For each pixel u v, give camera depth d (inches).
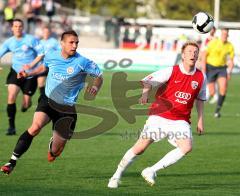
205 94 875.4
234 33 3117.6
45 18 3959.2
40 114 900.6
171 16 4931.1
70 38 895.1
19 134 1349.7
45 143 1246.9
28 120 1574.8
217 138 1389.0
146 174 873.5
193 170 1024.9
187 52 848.9
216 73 1800.0
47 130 1422.2
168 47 3248.0
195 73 858.8
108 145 1253.1
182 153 855.1
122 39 3732.8
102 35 4148.6
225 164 1083.9
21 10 4035.4
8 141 1254.3
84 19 4338.1
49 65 911.7
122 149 1208.8
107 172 988.6
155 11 5073.8
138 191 852.6
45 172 972.6
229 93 2465.6
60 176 946.7
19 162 1046.4
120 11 5068.9
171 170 1019.3
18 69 1360.7
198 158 1135.6
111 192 842.2
